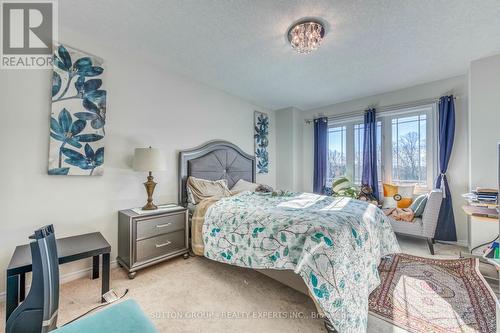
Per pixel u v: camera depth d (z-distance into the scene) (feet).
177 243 7.95
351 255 4.89
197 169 9.96
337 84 10.85
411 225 9.33
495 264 4.47
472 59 8.43
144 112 8.51
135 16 6.12
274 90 11.67
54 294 4.02
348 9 5.73
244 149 13.00
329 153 14.46
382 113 12.20
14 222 5.85
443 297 5.75
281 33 6.84
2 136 5.71
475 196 7.89
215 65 8.93
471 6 5.61
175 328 4.74
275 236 5.52
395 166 11.94
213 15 6.05
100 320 2.93
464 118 9.85
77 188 6.88
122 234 7.31
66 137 6.59
